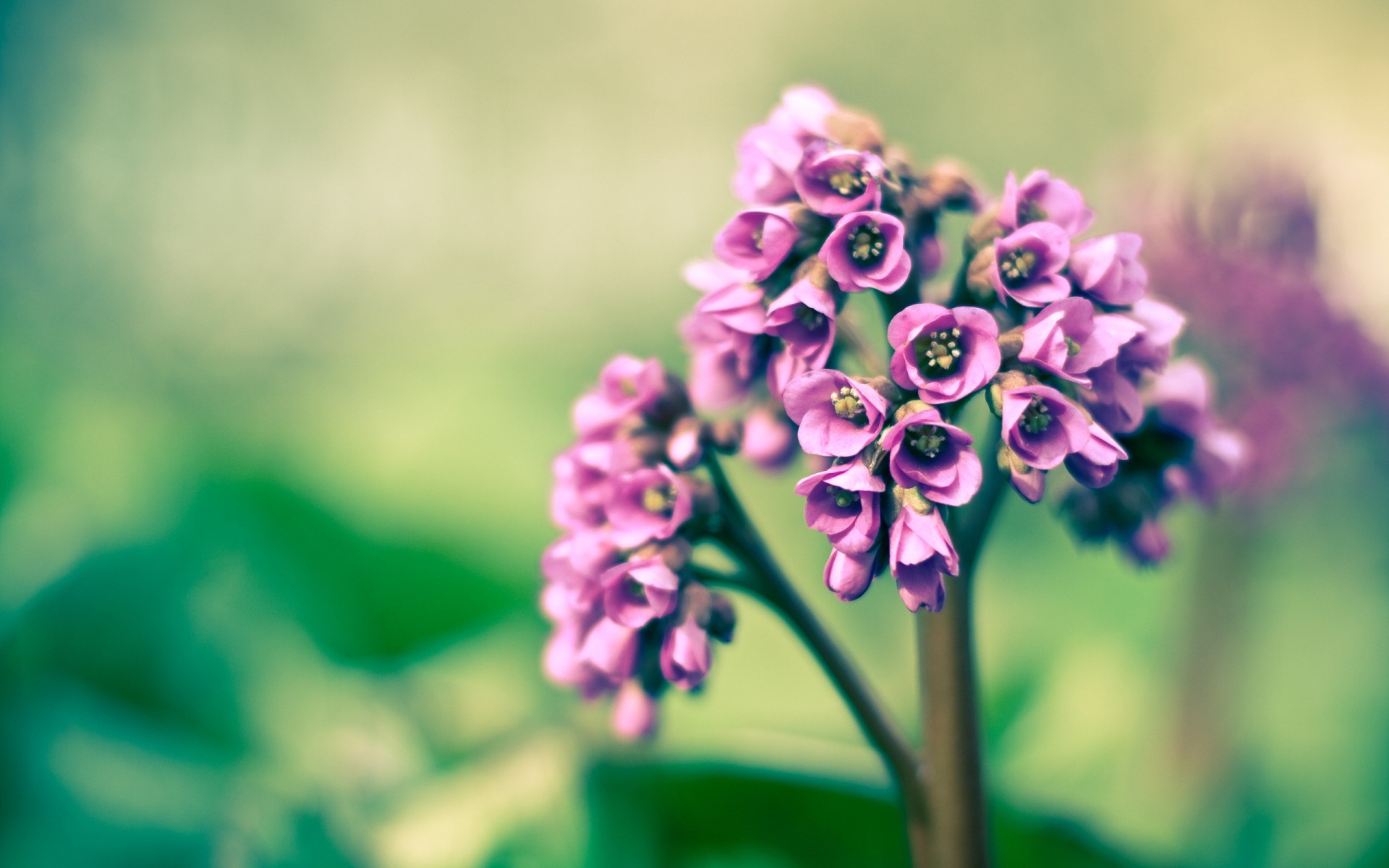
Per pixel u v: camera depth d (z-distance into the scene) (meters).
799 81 2.54
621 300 2.02
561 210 2.20
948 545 0.42
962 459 0.42
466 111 2.23
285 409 0.99
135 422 0.86
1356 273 0.78
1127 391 0.44
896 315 0.43
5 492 0.74
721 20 2.50
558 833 0.58
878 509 0.42
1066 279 0.44
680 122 2.43
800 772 0.57
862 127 0.45
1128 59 2.39
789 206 0.44
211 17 1.97
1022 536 0.98
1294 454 0.72
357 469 0.85
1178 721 0.71
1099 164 0.80
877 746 0.47
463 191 2.16
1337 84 2.11
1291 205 0.72
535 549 0.80
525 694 0.69
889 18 2.53
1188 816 0.67
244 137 1.92
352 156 2.07
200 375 1.42
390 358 1.27
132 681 0.69
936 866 0.46
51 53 1.80
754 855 0.59
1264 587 0.85
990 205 0.46
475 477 0.84
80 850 0.60
